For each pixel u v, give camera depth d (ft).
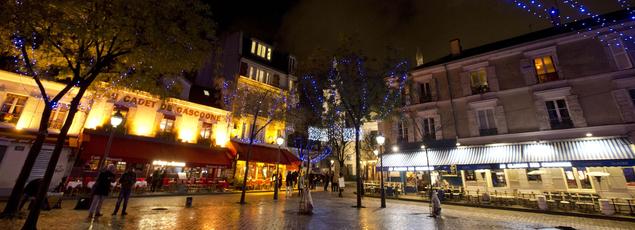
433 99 74.59
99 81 35.17
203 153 73.46
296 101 94.53
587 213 41.50
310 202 37.27
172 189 65.46
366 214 38.34
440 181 69.10
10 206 26.73
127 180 32.55
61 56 29.22
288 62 108.47
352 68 53.93
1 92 51.21
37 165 51.85
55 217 28.45
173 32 27.73
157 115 69.92
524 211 46.57
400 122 79.41
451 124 70.54
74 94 57.98
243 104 83.20
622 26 55.57
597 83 55.93
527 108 61.77
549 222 35.27
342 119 77.41
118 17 24.61
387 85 58.23
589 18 65.67
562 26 69.26
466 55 78.48
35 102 54.19
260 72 96.32
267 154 86.84
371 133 98.48
